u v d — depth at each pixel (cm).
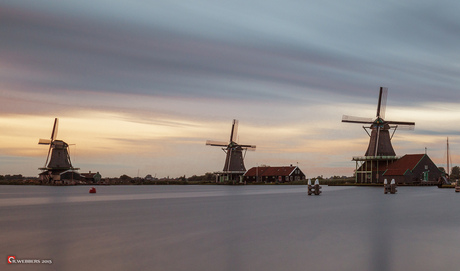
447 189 9062
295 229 2553
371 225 2734
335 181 15225
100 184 18712
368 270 1611
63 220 3066
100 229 2566
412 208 3975
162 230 2522
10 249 1952
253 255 1838
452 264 1695
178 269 1614
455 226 2677
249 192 8669
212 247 1997
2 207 4359
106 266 1655
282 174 16688
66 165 16525
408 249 1959
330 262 1722
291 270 1606
